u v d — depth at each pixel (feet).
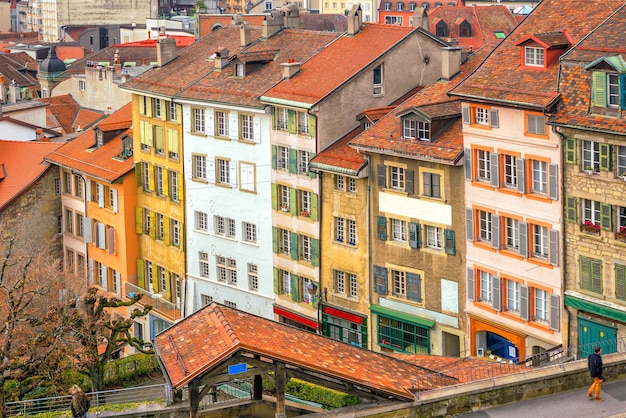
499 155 265.34
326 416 181.57
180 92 346.13
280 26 356.18
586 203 250.57
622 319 244.01
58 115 530.68
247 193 334.24
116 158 373.81
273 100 317.63
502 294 271.08
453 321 283.79
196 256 352.69
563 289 256.32
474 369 213.46
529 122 257.14
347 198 303.68
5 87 628.69
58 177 391.04
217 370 177.88
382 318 300.40
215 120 339.16
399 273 295.28
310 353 185.47
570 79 250.98
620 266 244.22
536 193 260.21
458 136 279.69
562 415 188.85
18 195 380.78
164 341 188.96
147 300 363.97
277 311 330.34
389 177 291.58
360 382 182.91
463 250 278.26
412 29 320.29
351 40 328.90
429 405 187.01
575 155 248.73
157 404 204.64
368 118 307.99
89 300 279.90
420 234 286.87
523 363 255.50
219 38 370.73
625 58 240.53
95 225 379.35
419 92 303.07
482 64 272.72
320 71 319.88
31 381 267.39
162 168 359.87
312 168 307.58
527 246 262.88
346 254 306.76
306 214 317.42
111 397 231.50
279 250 328.08
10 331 246.47
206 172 345.72
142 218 369.30
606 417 187.01
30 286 302.86
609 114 240.73
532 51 261.65
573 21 265.95
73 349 274.36
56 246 392.47
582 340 255.09
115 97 535.19
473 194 273.13
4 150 398.83
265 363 180.04
